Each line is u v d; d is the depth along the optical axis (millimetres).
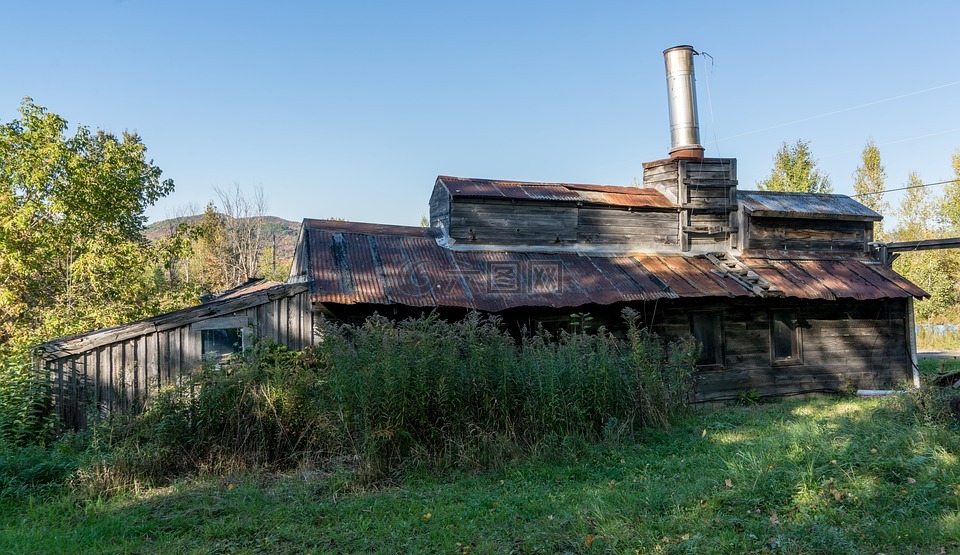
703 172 17359
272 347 11469
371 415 8711
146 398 10797
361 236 14961
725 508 6582
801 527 5836
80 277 17719
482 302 13023
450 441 8945
